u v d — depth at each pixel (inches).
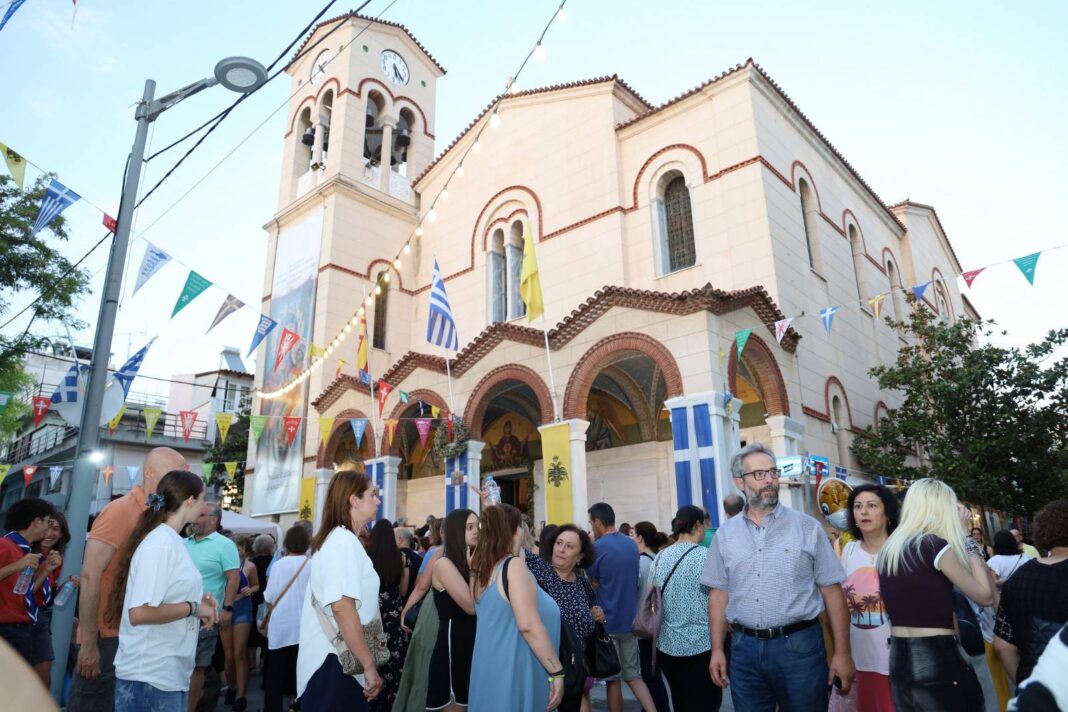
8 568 239.3
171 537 176.9
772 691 187.3
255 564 415.5
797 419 680.4
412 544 339.9
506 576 174.6
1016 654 171.2
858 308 901.2
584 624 229.0
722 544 203.0
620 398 772.0
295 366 981.2
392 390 775.7
